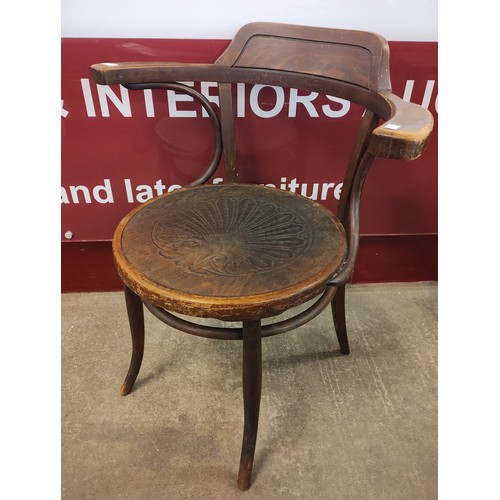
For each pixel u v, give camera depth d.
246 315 0.70
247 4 1.01
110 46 1.03
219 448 0.99
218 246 0.82
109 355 1.21
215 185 1.03
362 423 1.04
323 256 0.79
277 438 1.01
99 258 1.37
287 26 0.98
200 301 0.69
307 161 1.22
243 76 1.01
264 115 1.14
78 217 1.28
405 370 1.18
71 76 1.06
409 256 1.43
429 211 1.33
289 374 1.16
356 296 1.43
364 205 1.32
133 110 1.12
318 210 0.93
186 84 1.09
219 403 1.09
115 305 1.38
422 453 0.98
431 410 1.07
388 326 1.32
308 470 0.95
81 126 1.14
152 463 0.96
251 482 0.92
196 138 1.18
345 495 0.90
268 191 1.01
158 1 0.99
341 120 1.15
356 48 0.93
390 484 0.92
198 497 0.90
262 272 0.75
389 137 0.58
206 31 1.04
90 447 0.98
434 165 1.25
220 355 1.22
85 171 1.20
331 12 1.03
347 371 1.17
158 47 1.04
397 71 1.09
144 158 1.20
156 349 1.23
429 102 1.13
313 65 0.97
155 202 0.96
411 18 1.03
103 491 0.91
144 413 1.06
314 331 1.30
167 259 0.78
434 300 1.42
